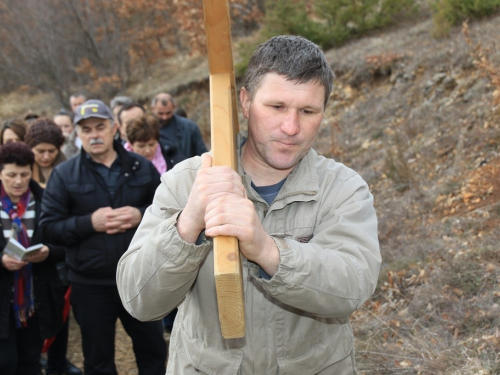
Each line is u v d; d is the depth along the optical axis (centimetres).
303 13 1214
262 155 166
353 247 162
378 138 817
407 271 457
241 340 174
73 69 1764
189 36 1711
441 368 320
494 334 334
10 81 1883
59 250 390
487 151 609
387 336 381
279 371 177
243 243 139
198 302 179
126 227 371
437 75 819
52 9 1775
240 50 1430
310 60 156
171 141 642
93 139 380
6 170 384
